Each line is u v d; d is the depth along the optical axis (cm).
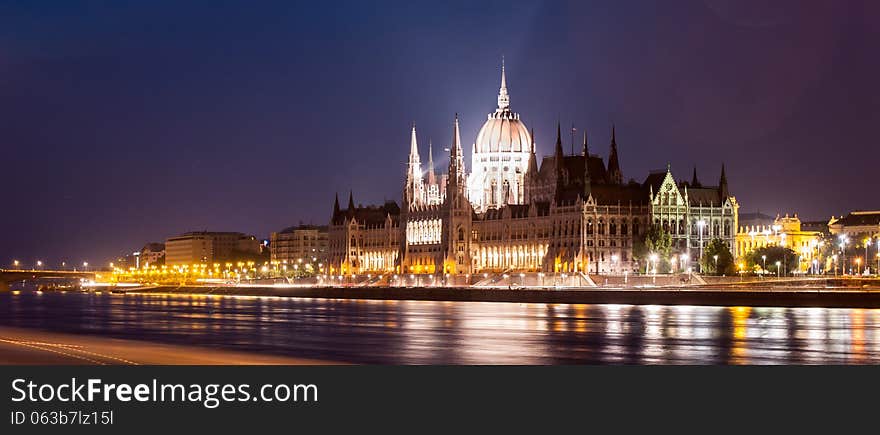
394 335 18725
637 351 15588
